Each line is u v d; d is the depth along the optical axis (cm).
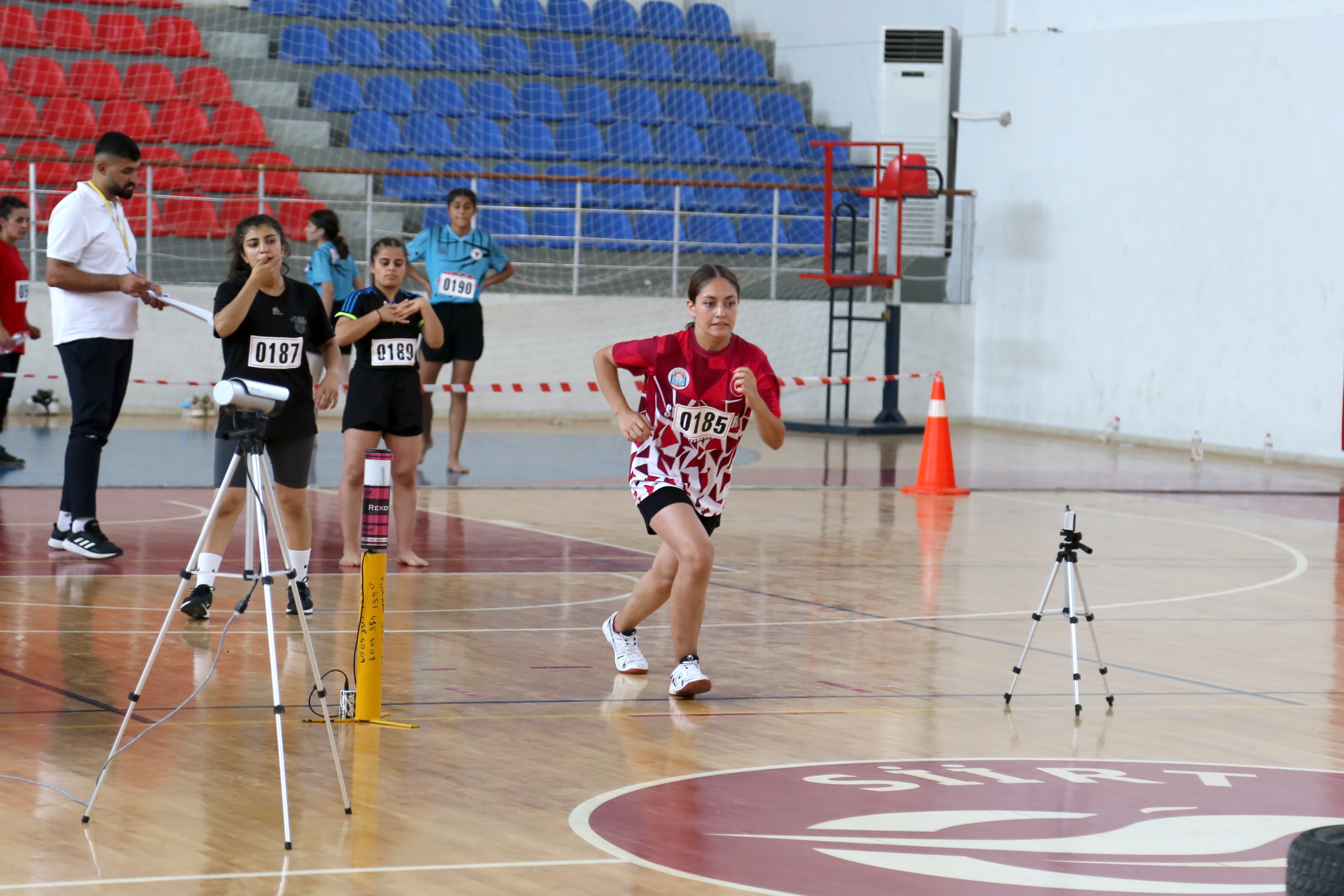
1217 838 557
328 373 977
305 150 2652
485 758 647
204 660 816
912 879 503
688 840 541
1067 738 711
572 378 2500
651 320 2534
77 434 1132
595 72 3058
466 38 2994
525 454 1978
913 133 2778
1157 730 732
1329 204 2158
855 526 1436
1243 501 1742
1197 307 2342
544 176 2558
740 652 884
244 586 1041
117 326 1131
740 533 1373
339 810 566
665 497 784
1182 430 2370
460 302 1719
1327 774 659
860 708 758
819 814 577
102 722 684
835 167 2912
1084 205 2517
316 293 962
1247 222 2269
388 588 1052
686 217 2772
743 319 2609
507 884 488
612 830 550
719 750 671
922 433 2491
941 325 2708
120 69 2675
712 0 3303
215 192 2427
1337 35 2136
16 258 1608
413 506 1146
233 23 2822
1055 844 545
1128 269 2447
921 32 2761
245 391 582
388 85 2830
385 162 2691
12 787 582
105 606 955
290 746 656
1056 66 2556
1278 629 1000
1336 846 427
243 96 2692
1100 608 1059
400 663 827
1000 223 2678
